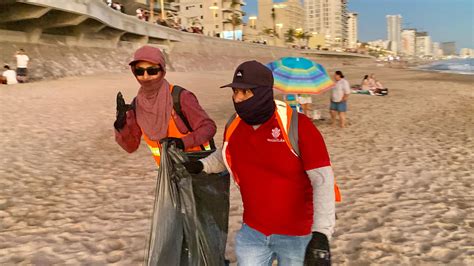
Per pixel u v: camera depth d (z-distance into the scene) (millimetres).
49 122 11852
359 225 4969
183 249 2447
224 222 2621
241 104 2053
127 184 6613
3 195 5891
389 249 4320
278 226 2191
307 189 2189
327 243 2012
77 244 4375
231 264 3967
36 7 25453
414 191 6289
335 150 9188
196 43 55531
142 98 2711
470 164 7922
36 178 6758
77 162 7910
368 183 6695
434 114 15141
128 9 68188
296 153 2096
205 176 2549
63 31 32812
